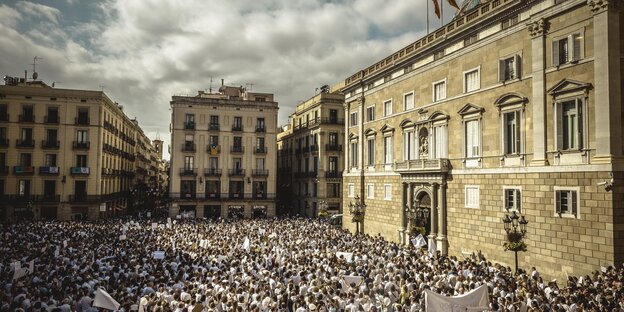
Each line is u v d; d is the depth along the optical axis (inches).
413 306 601.9
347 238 1373.0
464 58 1230.3
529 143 1007.6
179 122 2524.6
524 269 999.6
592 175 847.7
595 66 853.2
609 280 740.7
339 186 2522.1
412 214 1416.1
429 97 1390.3
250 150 2640.3
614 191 813.2
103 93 2299.5
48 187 2203.5
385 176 1643.7
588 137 866.8
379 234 1526.8
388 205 1612.9
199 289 658.2
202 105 2573.8
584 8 882.1
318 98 2544.3
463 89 1229.1
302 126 2812.5
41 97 2207.2
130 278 755.4
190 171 2514.8
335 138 2529.5
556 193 925.2
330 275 780.0
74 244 1152.8
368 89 1804.9
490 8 1134.4
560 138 930.7
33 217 2096.5
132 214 2938.0
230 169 2596.0
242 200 2588.6
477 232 1155.9
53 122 2214.6
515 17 1050.1
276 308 579.8
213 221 2177.7
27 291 656.4
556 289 729.0
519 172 1023.6
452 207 1258.6
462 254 1210.6
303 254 1005.2
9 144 2153.1
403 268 866.1
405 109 1530.5
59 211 2194.9
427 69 1402.6
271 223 1955.0
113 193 2610.7
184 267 847.1
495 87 1110.4
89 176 2260.1
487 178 1125.7
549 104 957.8
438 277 761.0
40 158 2194.9
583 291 666.8
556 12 934.4
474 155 1191.6
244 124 2642.7
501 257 1069.1
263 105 2677.2
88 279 724.7
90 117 2279.8
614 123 828.0
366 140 1813.5
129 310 577.0
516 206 1031.0
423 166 1353.3
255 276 767.7
